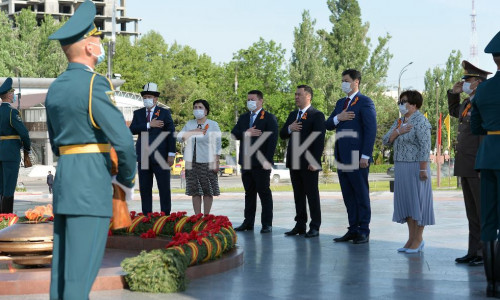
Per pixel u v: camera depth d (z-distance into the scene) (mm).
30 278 5809
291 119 10508
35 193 28719
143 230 8602
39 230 6934
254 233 10773
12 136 10773
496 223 5746
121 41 79375
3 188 10773
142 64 77875
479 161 5848
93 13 4520
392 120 77312
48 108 4426
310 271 7039
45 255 6906
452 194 24578
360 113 9500
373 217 13875
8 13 140500
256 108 10938
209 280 6488
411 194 8273
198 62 89500
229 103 55969
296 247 9008
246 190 11188
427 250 8625
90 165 4324
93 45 4508
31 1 141125
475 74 7238
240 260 7465
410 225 8484
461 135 7426
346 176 9570
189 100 75125
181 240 6645
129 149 4297
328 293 5844
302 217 10500
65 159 4359
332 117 9820
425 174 8211
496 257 5633
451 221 12688
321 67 65250
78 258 4246
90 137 4332
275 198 22734
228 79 55469
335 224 12289
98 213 4293
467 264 7438
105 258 7723
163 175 10898
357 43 72062
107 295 5695
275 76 54719
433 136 70062
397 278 6582
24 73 74500
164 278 5801
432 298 5613
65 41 4449
